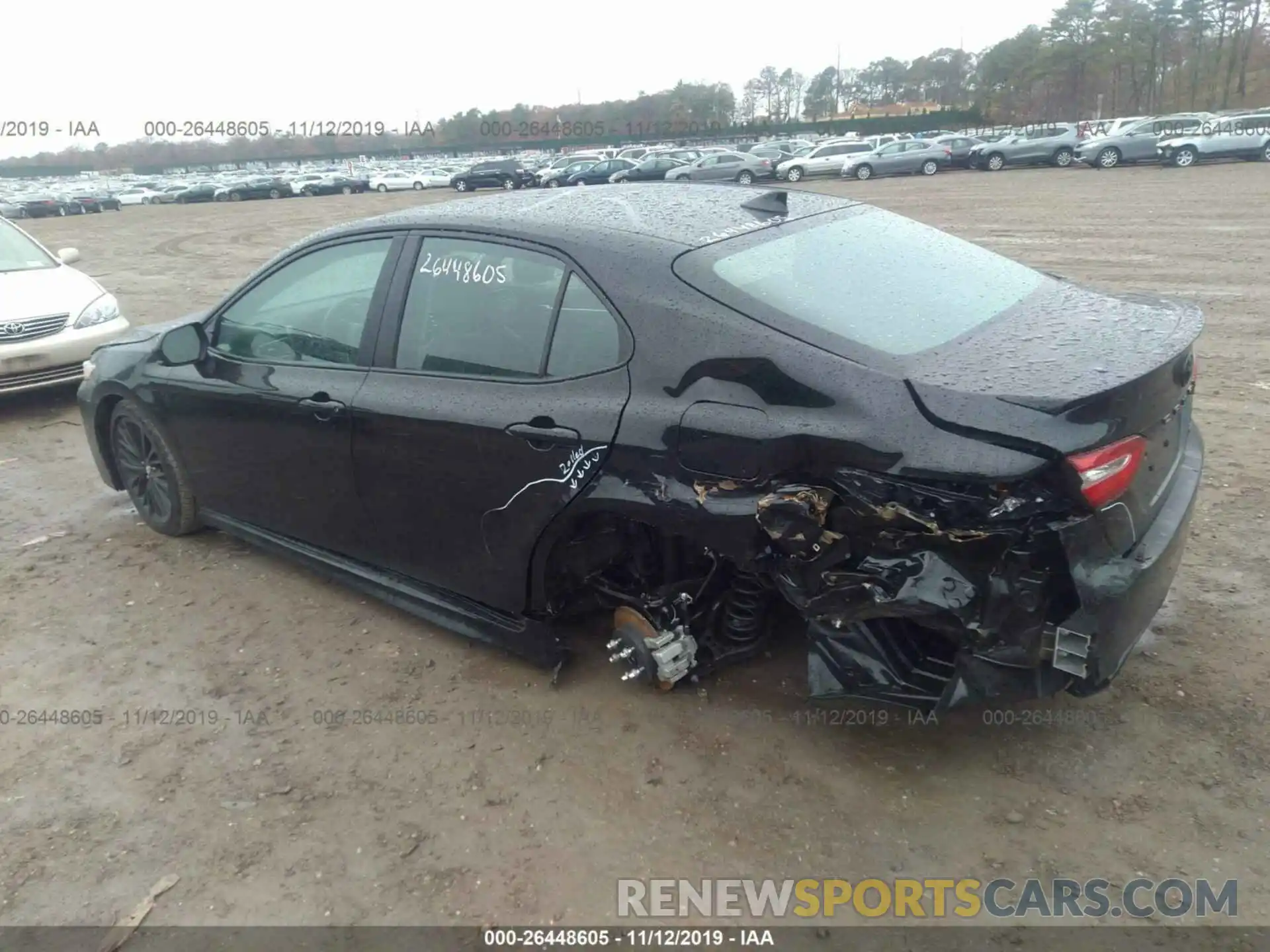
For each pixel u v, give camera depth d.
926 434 2.45
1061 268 12.02
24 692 3.59
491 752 3.12
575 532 3.18
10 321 6.98
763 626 3.36
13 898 2.63
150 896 2.62
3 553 4.79
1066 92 77.38
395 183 52.00
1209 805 2.71
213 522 4.62
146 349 4.65
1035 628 2.52
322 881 2.64
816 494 2.63
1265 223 15.36
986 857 2.60
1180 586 3.82
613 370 2.98
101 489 5.67
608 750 3.10
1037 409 2.37
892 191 28.12
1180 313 3.03
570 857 2.68
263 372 4.00
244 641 3.88
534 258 3.25
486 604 3.52
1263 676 3.23
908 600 2.55
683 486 2.81
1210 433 5.58
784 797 2.85
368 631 3.91
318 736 3.26
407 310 3.56
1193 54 75.50
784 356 2.68
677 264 2.95
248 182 53.62
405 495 3.56
